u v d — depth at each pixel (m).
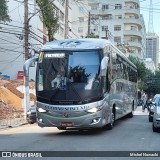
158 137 15.28
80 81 15.24
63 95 15.20
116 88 18.94
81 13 90.75
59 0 56.56
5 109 28.61
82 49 15.59
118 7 98.62
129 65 25.27
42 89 15.52
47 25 40.25
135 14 97.88
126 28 96.75
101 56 15.50
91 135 15.73
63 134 16.09
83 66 15.39
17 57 51.97
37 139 14.36
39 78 15.67
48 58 15.70
